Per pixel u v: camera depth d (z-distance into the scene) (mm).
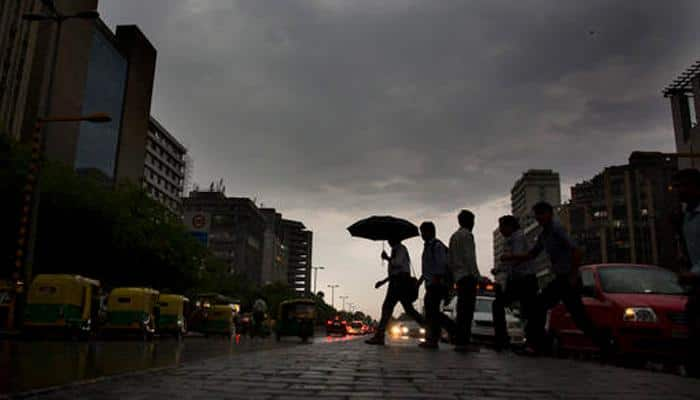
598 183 99125
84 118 21984
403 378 3963
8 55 46938
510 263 7672
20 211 26562
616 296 8359
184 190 121875
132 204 34719
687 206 4793
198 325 31984
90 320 18734
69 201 28266
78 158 71000
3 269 27234
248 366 4824
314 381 3773
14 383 4000
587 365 5242
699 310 4617
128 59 86750
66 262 30062
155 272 35875
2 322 18969
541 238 7262
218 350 12625
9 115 47188
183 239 37094
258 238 150500
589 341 8492
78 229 28609
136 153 87812
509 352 7926
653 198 92750
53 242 28281
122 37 87562
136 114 88125
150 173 103812
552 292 7086
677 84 65250
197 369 4586
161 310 24938
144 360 7504
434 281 8164
